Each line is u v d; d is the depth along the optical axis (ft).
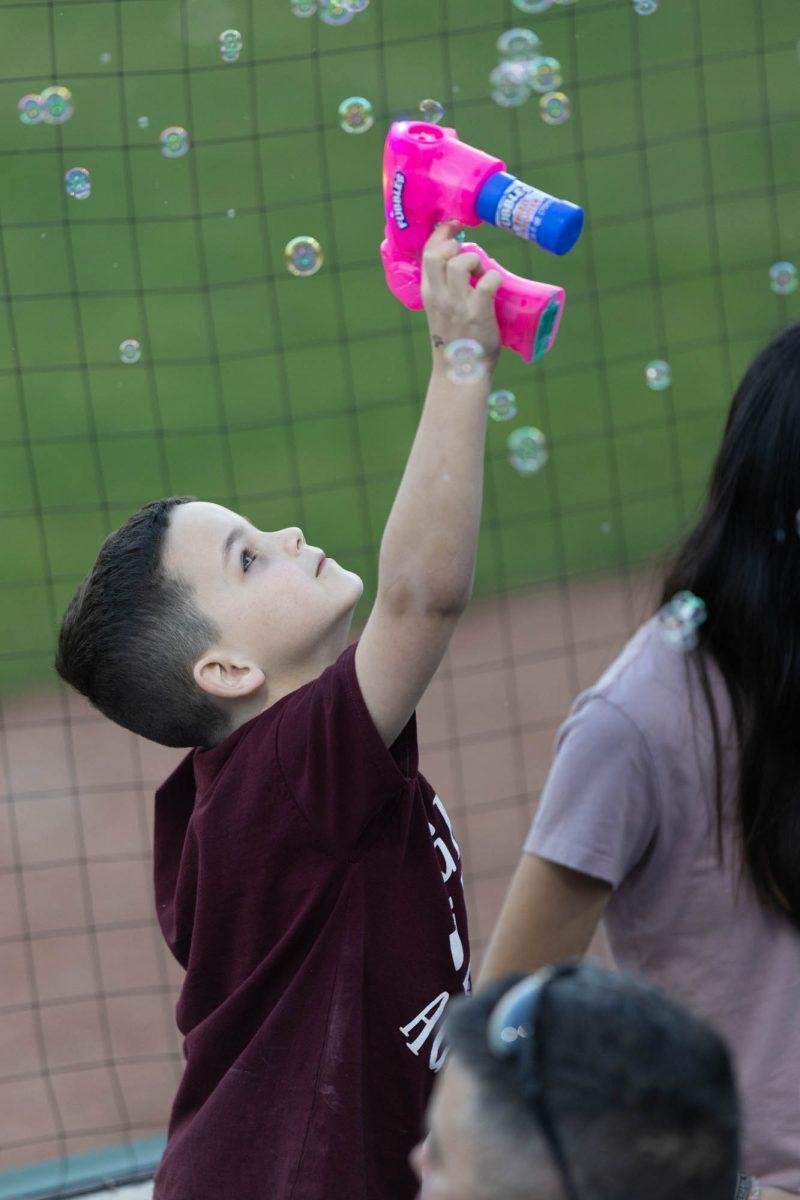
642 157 87.20
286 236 81.61
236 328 76.07
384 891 14.42
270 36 93.20
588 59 93.20
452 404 13.55
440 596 13.74
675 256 79.82
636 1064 8.26
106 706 16.39
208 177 85.87
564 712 48.57
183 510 16.35
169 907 16.44
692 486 63.62
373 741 13.87
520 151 87.92
